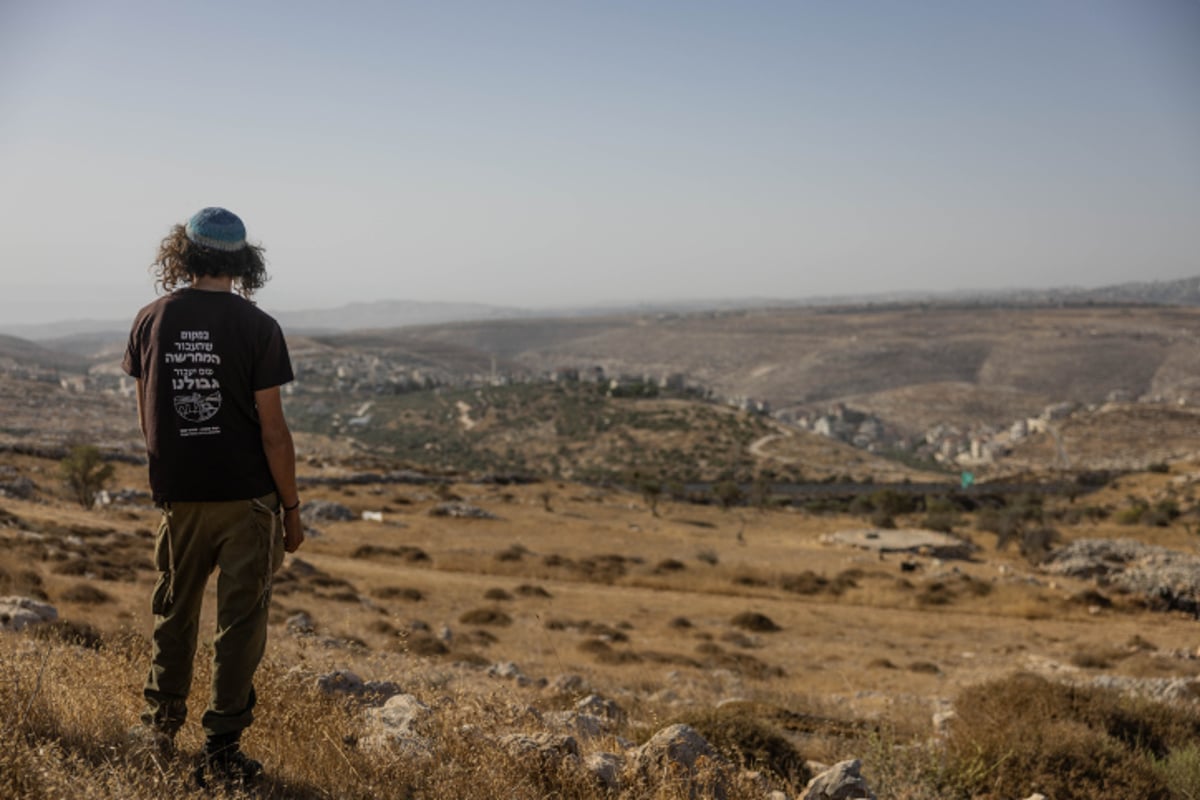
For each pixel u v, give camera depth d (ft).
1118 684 51.21
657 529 231.30
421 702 17.58
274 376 11.73
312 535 169.99
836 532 238.48
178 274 12.07
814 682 78.84
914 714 46.26
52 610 33.35
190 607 12.08
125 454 263.29
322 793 11.41
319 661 24.38
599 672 67.56
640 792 13.57
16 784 8.86
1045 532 200.44
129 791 9.32
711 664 81.66
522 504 253.24
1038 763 24.03
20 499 157.89
